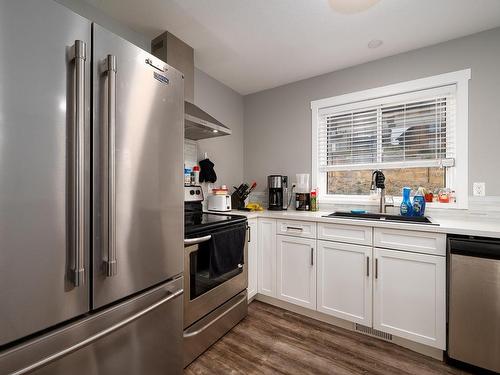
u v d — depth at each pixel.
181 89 1.27
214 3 1.55
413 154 2.15
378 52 2.14
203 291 1.62
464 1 1.52
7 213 0.66
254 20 1.72
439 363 1.50
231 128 2.91
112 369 0.96
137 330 1.06
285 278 2.14
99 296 0.89
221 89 2.76
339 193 2.57
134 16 1.67
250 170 3.07
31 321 0.72
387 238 1.68
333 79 2.49
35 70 0.71
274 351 1.62
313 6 1.58
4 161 0.66
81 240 0.80
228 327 1.83
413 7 1.58
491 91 1.80
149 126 1.08
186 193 2.19
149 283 1.10
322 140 2.62
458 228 1.44
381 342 1.71
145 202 1.07
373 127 2.34
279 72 2.52
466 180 1.87
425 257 1.55
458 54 1.91
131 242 1.01
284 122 2.81
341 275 1.86
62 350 0.78
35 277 0.72
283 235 2.15
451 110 1.98
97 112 0.88
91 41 0.86
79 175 0.79
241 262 1.92
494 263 1.31
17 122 0.68
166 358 1.22
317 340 1.74
